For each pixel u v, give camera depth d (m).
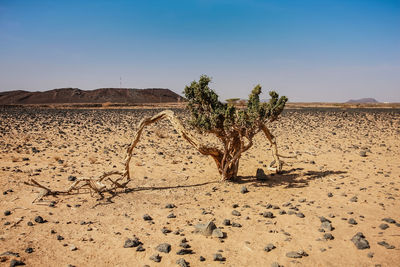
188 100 11.19
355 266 5.83
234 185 11.28
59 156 15.01
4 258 5.77
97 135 22.73
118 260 5.95
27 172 11.73
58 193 9.52
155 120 11.84
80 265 5.73
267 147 19.72
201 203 9.31
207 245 6.60
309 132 26.92
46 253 6.09
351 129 28.41
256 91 11.06
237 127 10.59
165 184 11.32
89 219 7.84
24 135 21.05
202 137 22.97
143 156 16.08
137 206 8.94
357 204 9.16
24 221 7.49
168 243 6.65
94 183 10.71
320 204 9.23
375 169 13.60
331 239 6.88
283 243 6.72
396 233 7.12
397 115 42.03
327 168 14.10
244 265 5.86
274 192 10.50
